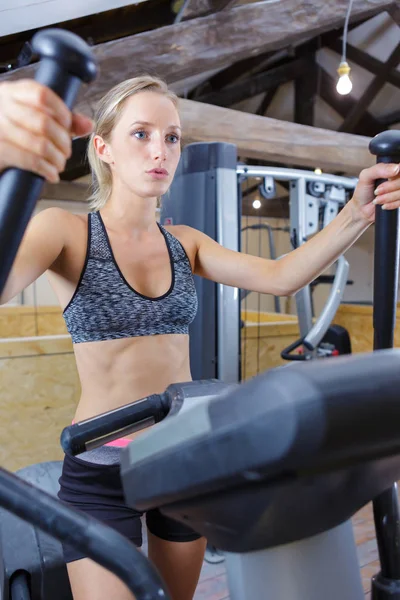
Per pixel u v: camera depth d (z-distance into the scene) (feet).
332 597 1.76
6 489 1.42
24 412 9.75
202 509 1.43
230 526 1.50
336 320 18.34
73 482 3.45
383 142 2.45
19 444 9.76
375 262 2.51
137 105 3.44
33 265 3.11
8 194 1.32
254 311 18.85
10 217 1.32
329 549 1.78
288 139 15.46
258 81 23.07
